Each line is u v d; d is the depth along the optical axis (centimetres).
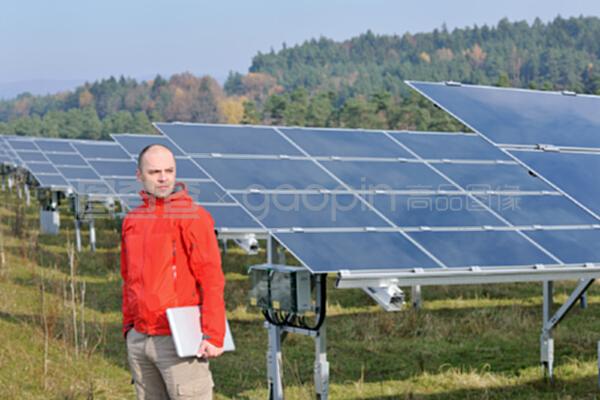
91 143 2822
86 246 2386
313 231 838
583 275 852
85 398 966
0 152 4850
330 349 1264
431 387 1069
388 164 1148
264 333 1371
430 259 811
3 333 1221
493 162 1249
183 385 624
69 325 1264
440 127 7544
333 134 1273
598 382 1052
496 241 865
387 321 1405
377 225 873
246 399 1009
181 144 1187
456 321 1451
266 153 1161
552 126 994
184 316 621
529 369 1144
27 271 1862
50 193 2691
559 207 958
